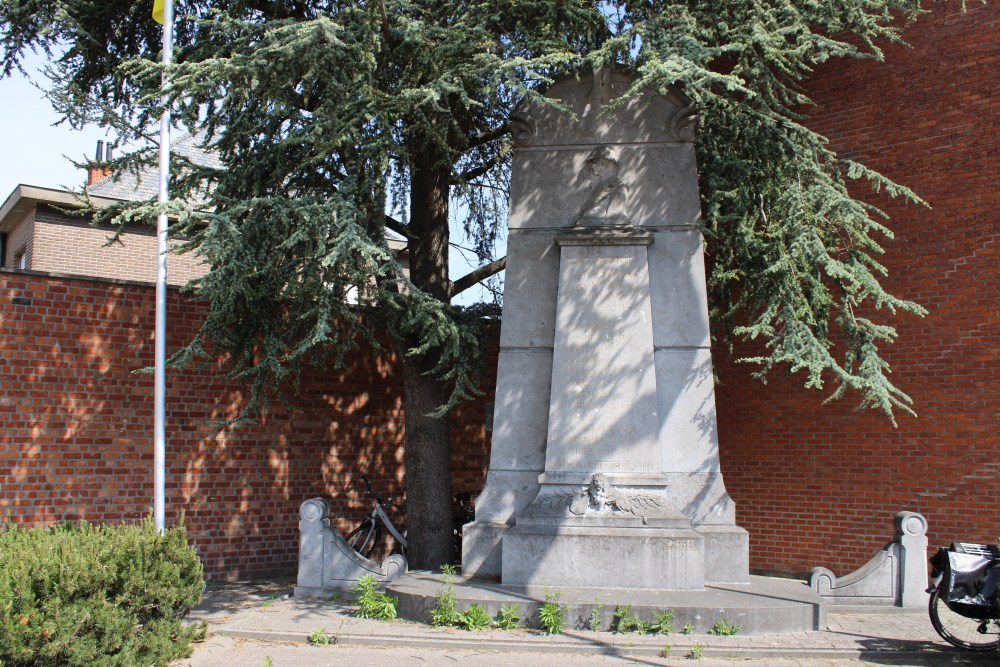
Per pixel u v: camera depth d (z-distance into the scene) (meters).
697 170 10.72
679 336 9.72
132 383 11.27
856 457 11.94
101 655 6.36
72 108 9.77
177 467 11.55
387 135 9.58
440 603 8.38
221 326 9.70
